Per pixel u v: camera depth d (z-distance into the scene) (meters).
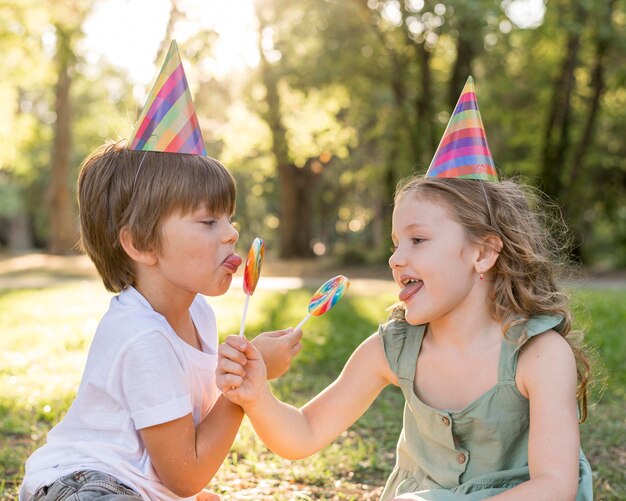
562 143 18.25
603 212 22.39
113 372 2.02
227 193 2.11
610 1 16.42
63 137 24.17
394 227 2.13
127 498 1.90
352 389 2.29
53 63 21.77
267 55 17.39
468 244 2.05
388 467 3.46
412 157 17.69
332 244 44.81
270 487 3.15
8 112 22.95
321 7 15.73
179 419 2.00
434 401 2.14
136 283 2.15
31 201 39.88
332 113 21.08
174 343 2.06
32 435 3.80
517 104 19.45
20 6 18.95
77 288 13.52
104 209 2.11
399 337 2.23
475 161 2.13
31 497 2.04
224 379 2.02
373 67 16.88
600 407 4.64
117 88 32.34
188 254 2.06
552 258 2.32
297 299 10.52
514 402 2.04
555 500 1.88
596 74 17.62
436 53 18.78
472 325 2.09
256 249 2.07
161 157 2.08
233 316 8.36
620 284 15.70
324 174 27.06
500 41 16.48
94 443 2.04
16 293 12.27
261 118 19.75
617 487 3.28
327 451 3.62
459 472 2.09
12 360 6.05
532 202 2.51
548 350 2.02
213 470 2.08
